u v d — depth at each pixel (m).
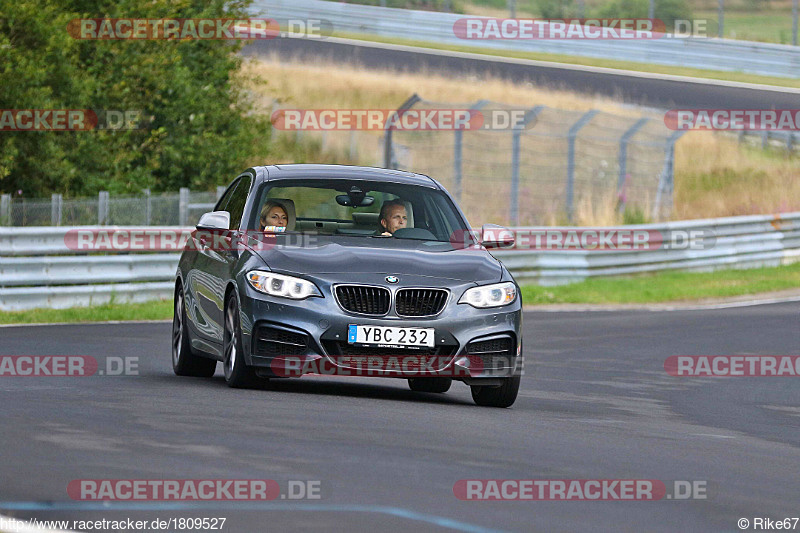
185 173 96.31
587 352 53.00
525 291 82.56
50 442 22.00
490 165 126.88
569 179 109.62
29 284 60.53
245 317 30.95
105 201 70.38
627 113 142.50
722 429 31.53
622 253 92.06
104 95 87.44
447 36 171.25
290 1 168.00
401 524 16.89
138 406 27.28
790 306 78.06
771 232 106.94
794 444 29.11
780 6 190.25
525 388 39.69
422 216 35.06
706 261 99.94
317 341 30.30
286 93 135.88
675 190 133.25
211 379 36.38
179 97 94.25
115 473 19.41
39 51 79.56
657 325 65.38
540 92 146.88
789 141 148.50
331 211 49.03
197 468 19.98
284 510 17.44
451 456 22.59
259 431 24.11
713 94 153.75
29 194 82.00
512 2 179.88
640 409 35.53
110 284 64.44
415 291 30.98
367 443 23.44
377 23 171.25
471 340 31.06
